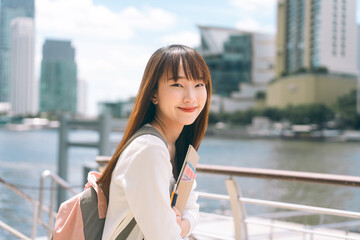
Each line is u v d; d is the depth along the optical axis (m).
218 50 137.38
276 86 125.12
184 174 0.94
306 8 121.94
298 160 56.81
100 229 0.91
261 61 139.00
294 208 1.64
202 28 135.12
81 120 16.91
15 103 198.25
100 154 15.70
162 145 0.85
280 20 133.12
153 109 1.00
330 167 49.50
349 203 24.73
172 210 0.84
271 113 123.44
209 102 1.03
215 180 33.97
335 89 114.38
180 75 0.90
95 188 0.92
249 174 1.77
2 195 21.59
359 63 139.38
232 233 4.12
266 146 84.44
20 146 85.44
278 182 32.25
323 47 116.44
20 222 16.56
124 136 0.94
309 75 113.00
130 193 0.81
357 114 110.75
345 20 118.81
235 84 137.75
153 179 0.81
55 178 3.10
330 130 109.81
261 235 4.14
